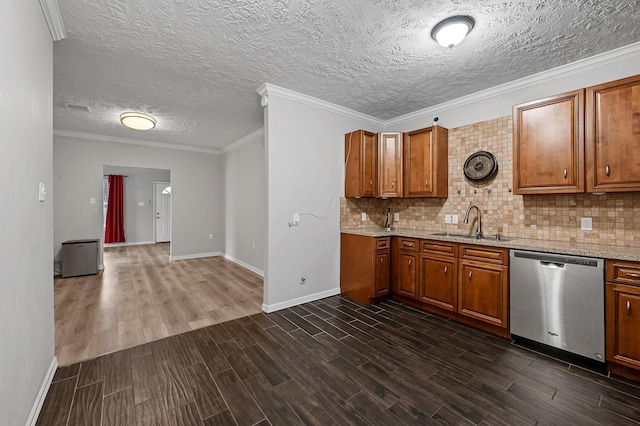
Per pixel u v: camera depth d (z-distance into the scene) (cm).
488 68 255
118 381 181
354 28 199
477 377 186
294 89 305
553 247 213
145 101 339
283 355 214
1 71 111
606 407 157
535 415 152
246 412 155
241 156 545
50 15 174
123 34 206
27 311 141
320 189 344
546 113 235
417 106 354
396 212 399
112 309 309
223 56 237
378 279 323
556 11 179
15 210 126
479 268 255
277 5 176
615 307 184
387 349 223
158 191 839
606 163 206
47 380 173
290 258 318
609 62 229
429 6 177
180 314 296
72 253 446
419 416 151
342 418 150
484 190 305
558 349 210
